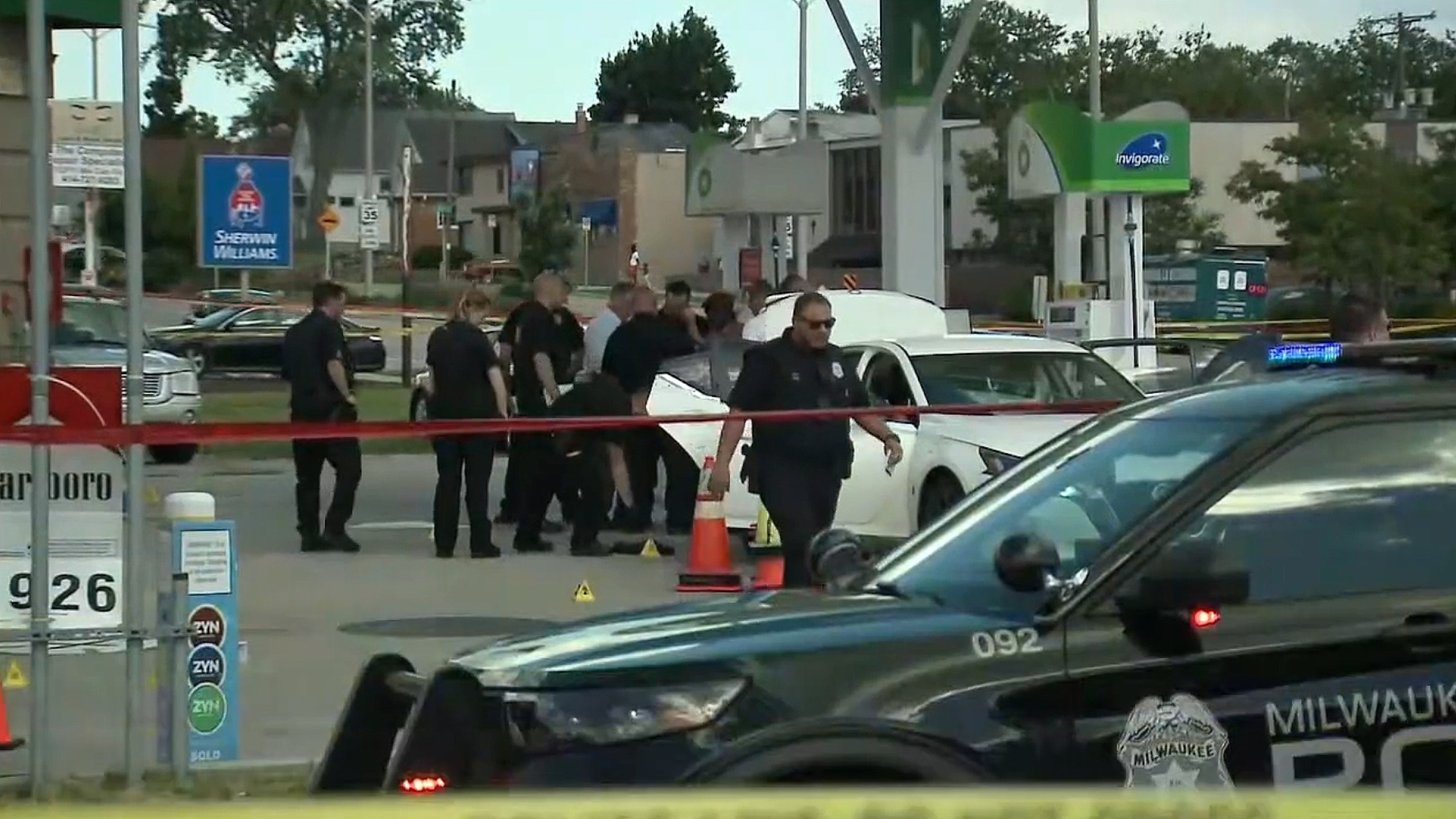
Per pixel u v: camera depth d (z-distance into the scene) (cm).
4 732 3312
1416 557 1997
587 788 1828
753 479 4116
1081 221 10450
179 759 3088
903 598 2098
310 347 5988
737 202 11500
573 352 6656
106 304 9150
